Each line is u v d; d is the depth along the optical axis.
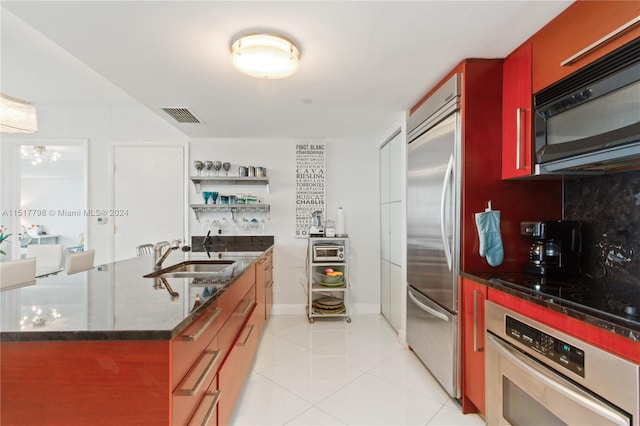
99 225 3.44
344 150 3.61
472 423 1.63
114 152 3.46
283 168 3.56
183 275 1.79
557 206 1.77
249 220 3.53
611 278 1.45
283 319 3.33
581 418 0.98
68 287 1.26
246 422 1.63
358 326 3.12
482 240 1.70
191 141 3.50
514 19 1.36
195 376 0.99
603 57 1.13
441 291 1.89
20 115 2.28
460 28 1.43
